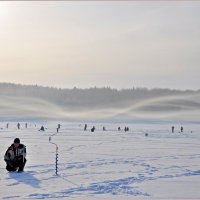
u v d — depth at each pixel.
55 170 20.34
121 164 23.41
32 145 38.22
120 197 13.30
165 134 68.62
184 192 14.38
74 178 17.58
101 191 14.39
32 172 19.53
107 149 34.94
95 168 21.38
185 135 65.31
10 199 12.78
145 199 13.05
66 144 40.56
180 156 29.08
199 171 20.41
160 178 17.88
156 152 32.47
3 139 46.88
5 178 17.48
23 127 100.56
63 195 13.55
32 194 13.65
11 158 19.77
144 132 77.38
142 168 21.58
